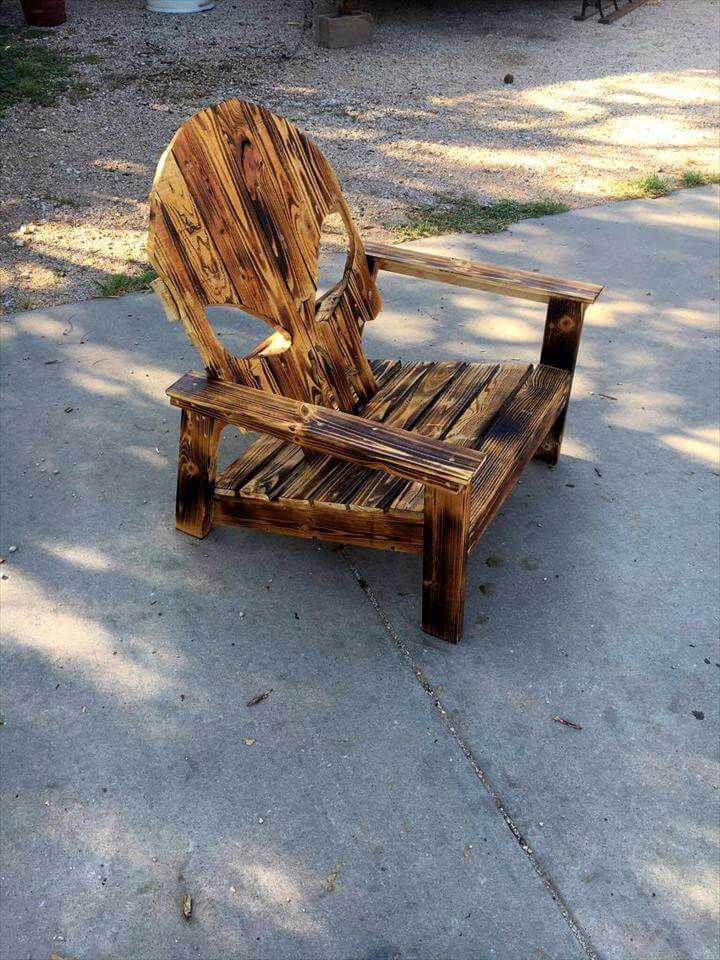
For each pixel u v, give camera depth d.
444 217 5.16
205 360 2.33
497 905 1.86
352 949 1.78
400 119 6.85
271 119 2.46
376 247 2.94
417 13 9.34
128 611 2.55
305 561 2.74
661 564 2.75
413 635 2.49
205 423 2.50
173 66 7.57
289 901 1.86
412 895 1.88
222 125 2.30
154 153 6.02
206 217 2.26
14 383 3.55
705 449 3.27
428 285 4.37
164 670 2.38
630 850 1.97
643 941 1.80
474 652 2.44
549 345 2.88
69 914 1.84
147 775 2.11
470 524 2.24
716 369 3.75
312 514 2.42
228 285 2.35
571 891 1.89
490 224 5.07
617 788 2.10
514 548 2.79
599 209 5.29
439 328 4.00
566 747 2.19
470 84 7.66
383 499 2.33
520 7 9.71
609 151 6.32
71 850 1.95
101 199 5.32
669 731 2.23
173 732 2.21
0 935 1.80
